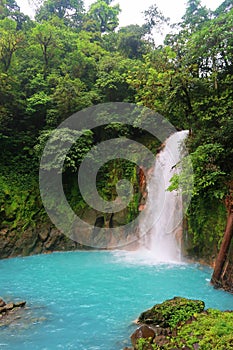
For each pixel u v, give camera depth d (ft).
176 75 37.88
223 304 26.63
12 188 51.57
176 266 40.09
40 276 37.06
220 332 18.16
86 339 21.24
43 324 23.61
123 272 37.88
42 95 57.52
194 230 40.47
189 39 39.75
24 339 21.30
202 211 39.29
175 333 19.76
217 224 36.88
